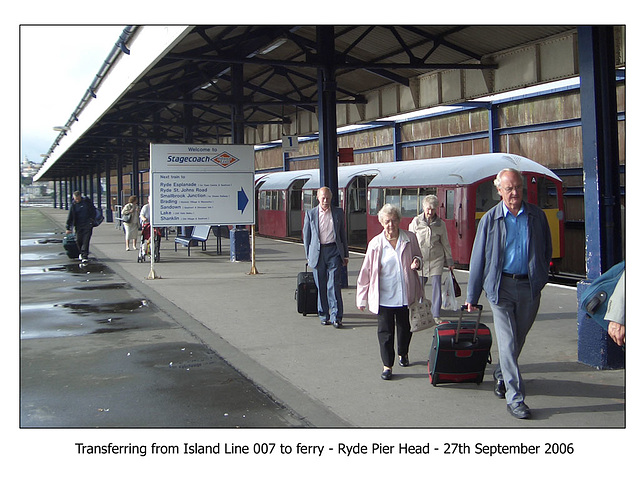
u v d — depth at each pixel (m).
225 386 6.70
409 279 6.80
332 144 13.33
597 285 5.71
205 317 10.31
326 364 7.46
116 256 20.66
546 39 16.75
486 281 5.82
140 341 8.76
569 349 7.83
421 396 6.28
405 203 19.11
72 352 8.23
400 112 23.33
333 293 9.40
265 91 22.44
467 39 17.27
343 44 19.36
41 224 45.72
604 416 5.62
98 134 32.19
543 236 5.76
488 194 16.42
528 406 5.91
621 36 15.84
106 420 5.77
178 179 14.81
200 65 18.59
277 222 29.33
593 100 7.09
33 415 5.92
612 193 7.15
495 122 20.98
